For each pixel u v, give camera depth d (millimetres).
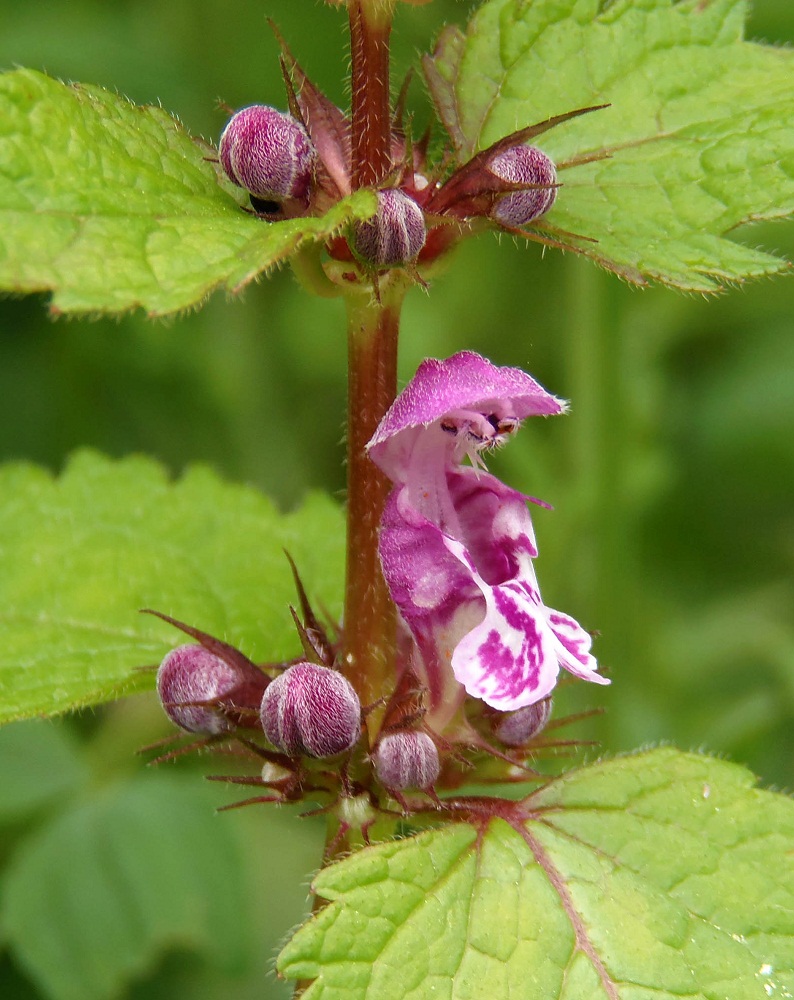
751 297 344
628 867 233
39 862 288
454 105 242
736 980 229
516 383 235
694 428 347
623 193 237
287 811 308
